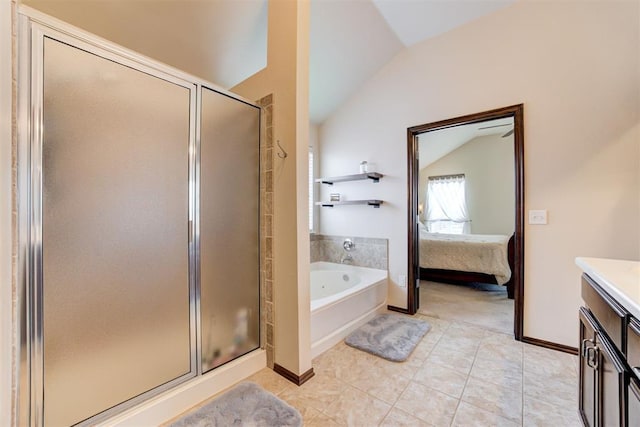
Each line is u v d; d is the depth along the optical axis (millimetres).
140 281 1417
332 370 1933
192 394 1581
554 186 2193
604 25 2029
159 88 1489
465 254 4027
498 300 3521
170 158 1534
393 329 2549
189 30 2102
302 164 1847
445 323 2748
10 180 1047
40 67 1122
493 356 2104
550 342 2217
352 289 2648
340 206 3619
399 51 3047
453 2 2430
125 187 1366
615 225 1990
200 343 1664
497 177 5953
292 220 1828
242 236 1919
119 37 1956
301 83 1849
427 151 5652
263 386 1760
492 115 2479
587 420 1210
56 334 1166
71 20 1750
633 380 828
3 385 1024
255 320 1992
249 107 1967
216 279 1758
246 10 2145
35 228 1113
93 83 1264
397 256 3111
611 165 2000
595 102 2055
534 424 1425
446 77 2756
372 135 3297
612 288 922
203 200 1692
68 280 1196
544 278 2234
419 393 1680
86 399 1247
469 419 1467
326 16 2449
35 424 1113
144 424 1390
